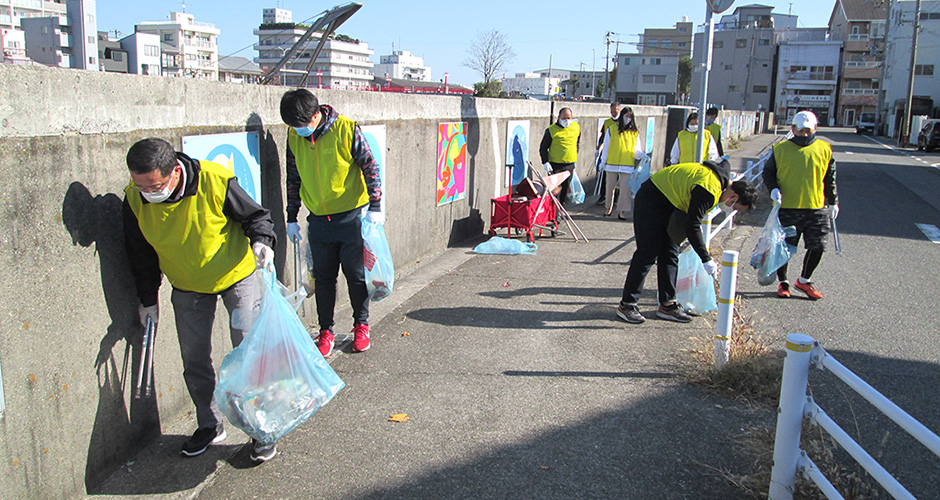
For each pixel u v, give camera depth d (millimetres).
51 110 2691
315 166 4316
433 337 5090
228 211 3150
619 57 99875
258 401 3123
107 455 3158
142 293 3135
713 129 9422
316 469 3309
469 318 5527
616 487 3197
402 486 3174
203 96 3717
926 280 7059
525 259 7613
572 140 9617
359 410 3916
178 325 3275
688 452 3510
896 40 67812
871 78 77938
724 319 4238
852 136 52000
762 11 85625
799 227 6129
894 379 4492
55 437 2814
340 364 4566
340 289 5789
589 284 6613
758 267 6027
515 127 9633
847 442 2664
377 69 143250
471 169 8453
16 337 2584
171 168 2789
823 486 2783
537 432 3689
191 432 3617
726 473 3285
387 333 5160
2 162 2475
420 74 151000
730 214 9227
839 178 18250
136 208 2939
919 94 68625
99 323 3027
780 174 6047
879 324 5602
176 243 3021
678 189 5074
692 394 4168
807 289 6297
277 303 3195
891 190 15523
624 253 8008
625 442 3600
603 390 4219
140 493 3057
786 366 2863
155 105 3320
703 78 6117
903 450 3570
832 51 80312
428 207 7406
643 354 4809
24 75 2557
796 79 82062
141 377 3172
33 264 2641
